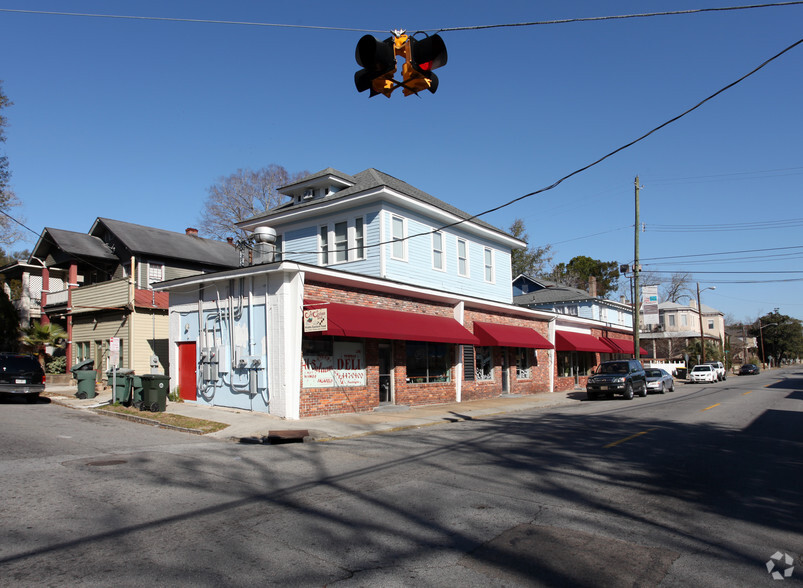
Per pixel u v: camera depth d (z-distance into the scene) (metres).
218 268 29.31
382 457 10.42
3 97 26.98
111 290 24.39
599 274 73.44
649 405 22.23
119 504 6.88
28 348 27.92
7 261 48.06
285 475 8.77
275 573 4.76
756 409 19.86
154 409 16.22
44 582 4.50
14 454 9.92
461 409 20.09
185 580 4.58
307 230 24.02
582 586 4.55
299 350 15.73
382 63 7.39
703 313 83.31
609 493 7.61
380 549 5.39
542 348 28.80
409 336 18.45
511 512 6.68
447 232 25.14
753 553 5.34
